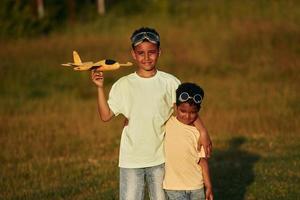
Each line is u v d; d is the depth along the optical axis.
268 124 12.52
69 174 9.70
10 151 11.30
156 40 6.02
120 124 13.18
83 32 25.77
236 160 10.20
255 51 20.64
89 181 9.27
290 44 20.84
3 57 20.72
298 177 9.03
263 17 24.45
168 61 20.08
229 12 26.30
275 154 10.45
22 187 9.15
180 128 6.13
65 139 12.05
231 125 12.56
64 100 16.42
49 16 29.02
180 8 28.67
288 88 15.92
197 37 22.39
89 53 21.25
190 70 19.42
